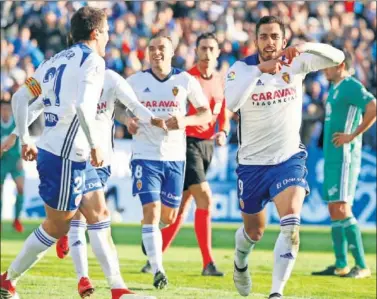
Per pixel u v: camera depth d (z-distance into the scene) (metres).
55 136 16.83
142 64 52.88
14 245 35.19
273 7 55.62
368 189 44.09
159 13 54.50
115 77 20.88
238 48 54.03
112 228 41.75
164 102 24.67
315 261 31.48
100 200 17.67
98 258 17.58
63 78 16.69
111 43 52.97
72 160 16.80
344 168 27.28
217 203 44.88
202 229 26.61
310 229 42.91
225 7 55.47
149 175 24.03
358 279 26.78
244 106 19.12
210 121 26.14
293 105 19.06
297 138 19.19
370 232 41.97
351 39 55.16
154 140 24.27
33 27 54.94
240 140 19.47
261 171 19.11
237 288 21.16
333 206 27.53
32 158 18.34
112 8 55.09
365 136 46.62
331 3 56.28
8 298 17.73
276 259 18.08
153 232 23.30
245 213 19.86
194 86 24.77
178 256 32.03
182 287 23.53
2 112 41.12
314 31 55.53
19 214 40.34
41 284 23.22
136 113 20.73
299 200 18.31
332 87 27.48
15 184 42.19
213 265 26.58
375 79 54.28
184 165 24.91
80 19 17.22
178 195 24.81
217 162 45.00
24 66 52.41
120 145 45.28
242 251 20.53
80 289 19.34
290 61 17.92
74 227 19.66
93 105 16.22
